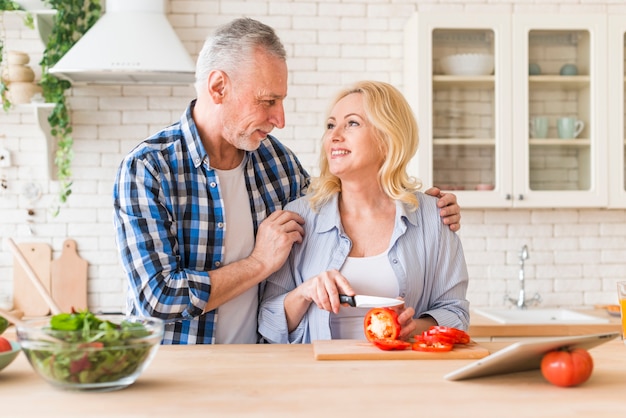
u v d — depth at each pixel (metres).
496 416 1.10
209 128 2.03
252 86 1.96
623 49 3.75
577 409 1.14
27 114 3.82
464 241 4.02
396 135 1.98
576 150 3.75
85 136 3.84
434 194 2.16
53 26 3.75
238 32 1.98
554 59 3.75
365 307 1.94
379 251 2.01
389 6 3.96
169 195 1.97
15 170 3.81
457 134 3.69
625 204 3.75
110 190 3.85
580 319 3.65
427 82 3.65
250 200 2.13
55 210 3.82
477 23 3.67
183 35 3.88
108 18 3.49
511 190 3.69
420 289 2.02
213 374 1.38
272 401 1.18
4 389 1.28
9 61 3.60
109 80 3.69
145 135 3.86
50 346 1.22
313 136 3.94
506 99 3.69
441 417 1.09
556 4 4.03
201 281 1.88
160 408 1.14
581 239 4.07
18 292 3.79
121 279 3.85
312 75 3.94
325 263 2.01
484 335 3.35
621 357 1.55
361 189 2.02
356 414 1.11
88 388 1.24
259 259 1.97
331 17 3.95
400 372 1.40
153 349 1.29
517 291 4.02
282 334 1.96
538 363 1.38
